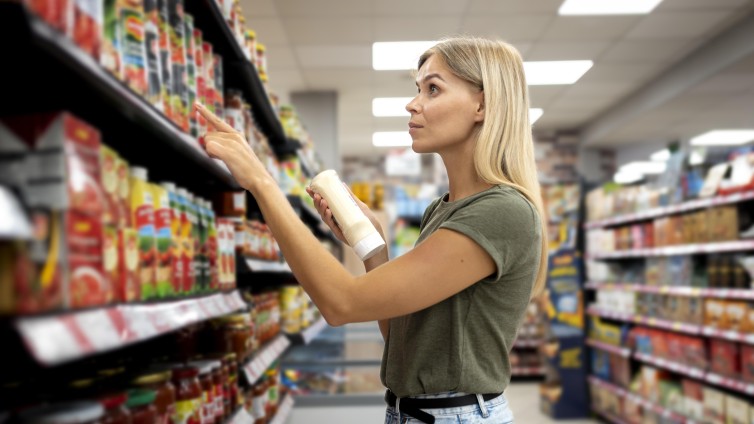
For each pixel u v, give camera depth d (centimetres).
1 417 92
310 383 368
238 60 231
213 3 179
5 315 73
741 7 598
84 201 90
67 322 82
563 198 707
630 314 603
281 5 578
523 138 157
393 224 1063
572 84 844
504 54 158
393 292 137
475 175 160
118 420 110
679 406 504
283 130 346
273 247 293
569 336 680
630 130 980
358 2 573
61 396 108
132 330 99
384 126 1075
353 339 564
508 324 150
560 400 670
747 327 421
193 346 196
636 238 588
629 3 588
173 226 141
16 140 85
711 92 755
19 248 75
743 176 424
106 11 106
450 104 156
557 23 633
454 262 139
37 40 75
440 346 148
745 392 453
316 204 172
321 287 137
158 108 131
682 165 531
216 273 175
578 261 694
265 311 279
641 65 766
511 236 143
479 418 147
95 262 94
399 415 154
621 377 615
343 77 809
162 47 141
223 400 181
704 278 486
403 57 731
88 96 109
